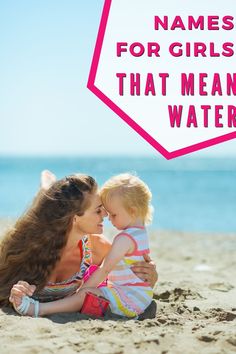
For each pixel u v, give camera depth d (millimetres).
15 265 3520
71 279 3619
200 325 3154
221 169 54219
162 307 3686
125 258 3498
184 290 4227
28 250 3480
